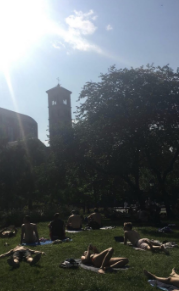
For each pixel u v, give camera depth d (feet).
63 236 43.96
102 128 84.74
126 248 34.47
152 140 81.05
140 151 89.66
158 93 79.25
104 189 109.81
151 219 73.00
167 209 85.10
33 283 22.34
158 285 21.38
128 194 109.19
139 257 29.81
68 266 26.09
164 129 82.64
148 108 79.92
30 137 114.42
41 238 44.16
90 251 27.73
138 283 21.70
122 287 20.81
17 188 99.55
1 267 27.22
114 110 81.46
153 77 82.99
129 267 26.03
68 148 89.10
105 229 53.93
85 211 128.77
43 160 110.01
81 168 92.89
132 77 83.20
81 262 27.94
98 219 58.34
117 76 84.43
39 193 107.65
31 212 82.69
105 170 91.15
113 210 96.02
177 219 79.51
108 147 85.40
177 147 83.97
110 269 25.22
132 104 80.53
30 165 103.09
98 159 92.07
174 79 85.97
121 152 85.15
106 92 84.33
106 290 20.24
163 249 31.83
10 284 22.43
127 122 81.25
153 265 26.61
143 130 82.64
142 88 80.89
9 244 42.70
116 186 107.86
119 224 69.15
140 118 80.28
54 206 97.50
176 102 80.12
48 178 103.50
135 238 35.86
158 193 92.48
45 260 29.32
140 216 73.72
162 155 93.25
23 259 29.78
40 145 112.37
